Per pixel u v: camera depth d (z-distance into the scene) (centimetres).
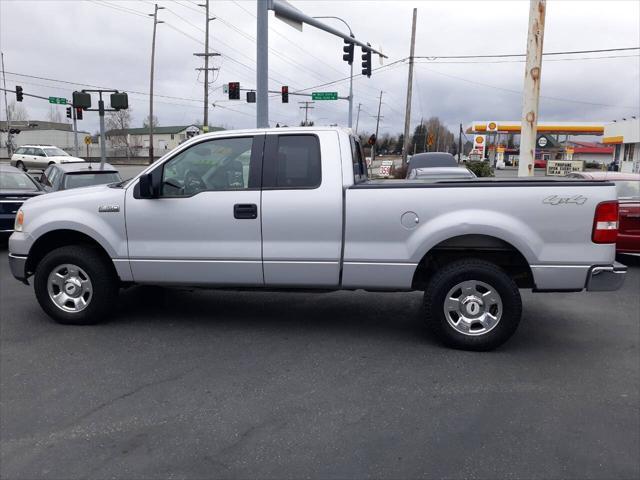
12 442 351
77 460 330
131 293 721
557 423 378
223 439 355
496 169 5206
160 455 336
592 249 488
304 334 567
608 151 7225
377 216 511
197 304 676
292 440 354
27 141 9712
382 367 478
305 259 527
